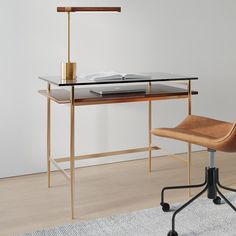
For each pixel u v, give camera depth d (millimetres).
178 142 3906
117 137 3617
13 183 3131
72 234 2316
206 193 2906
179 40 3732
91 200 2812
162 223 2445
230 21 3963
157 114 3762
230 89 4074
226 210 2613
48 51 3244
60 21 3250
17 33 3127
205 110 3975
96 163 3580
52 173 3367
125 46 3516
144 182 3152
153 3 3574
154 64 3656
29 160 3320
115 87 3004
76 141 3465
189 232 2326
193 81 3865
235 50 4031
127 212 2609
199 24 3805
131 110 3635
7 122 3201
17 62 3158
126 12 3475
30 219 2520
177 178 3242
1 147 3211
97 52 3420
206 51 3879
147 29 3580
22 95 3213
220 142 2172
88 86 3295
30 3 3135
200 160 3719
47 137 3051
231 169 3451
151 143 3760
